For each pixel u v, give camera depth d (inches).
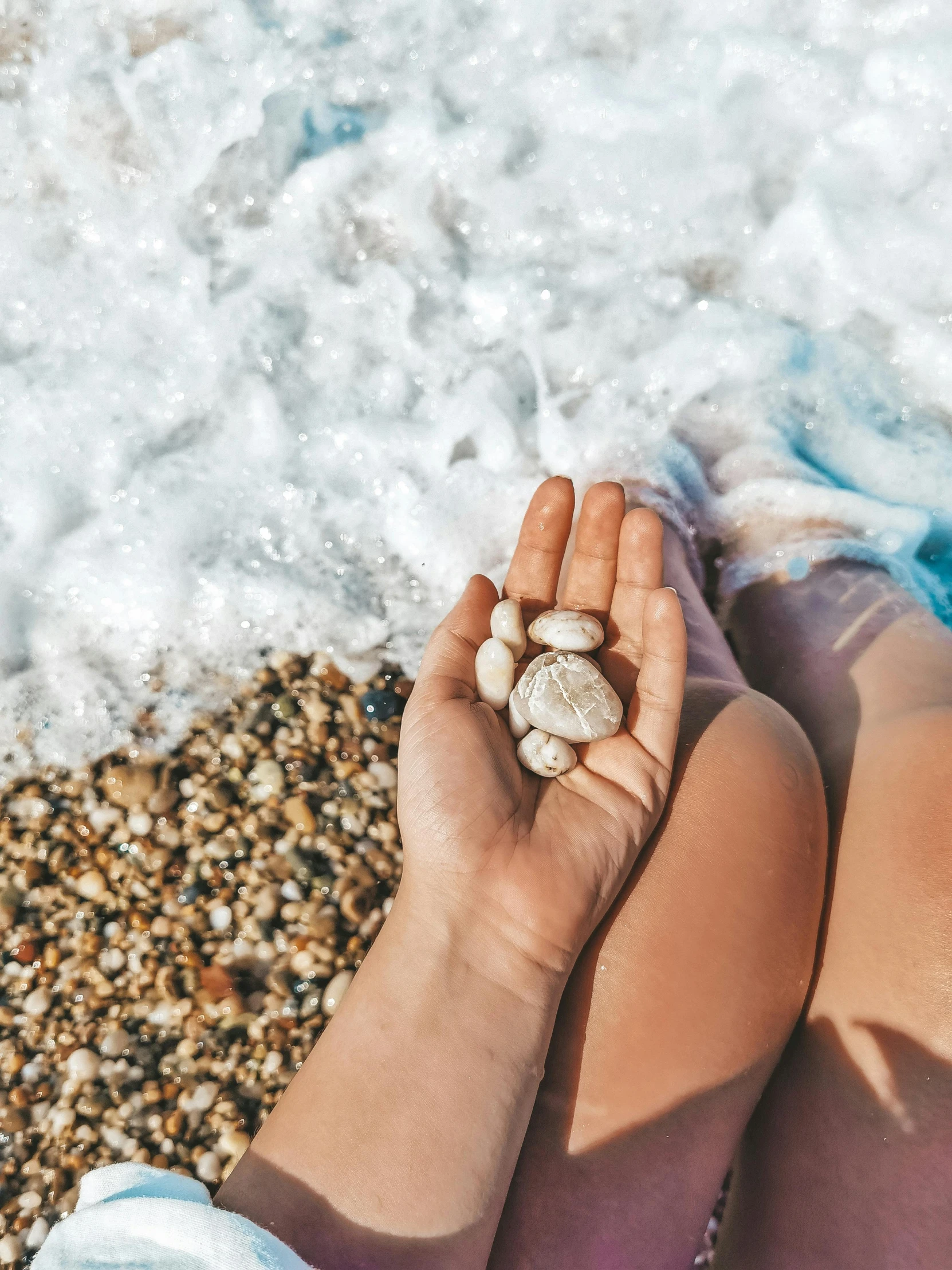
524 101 23.1
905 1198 13.0
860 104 22.9
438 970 13.5
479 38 23.2
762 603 19.9
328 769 18.9
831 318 22.6
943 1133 13.0
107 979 17.4
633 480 21.0
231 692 19.4
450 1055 13.1
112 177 22.0
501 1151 12.8
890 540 20.6
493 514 21.0
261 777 18.7
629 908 14.3
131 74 22.1
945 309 22.3
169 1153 16.4
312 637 20.0
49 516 20.3
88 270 21.9
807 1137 13.9
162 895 17.9
